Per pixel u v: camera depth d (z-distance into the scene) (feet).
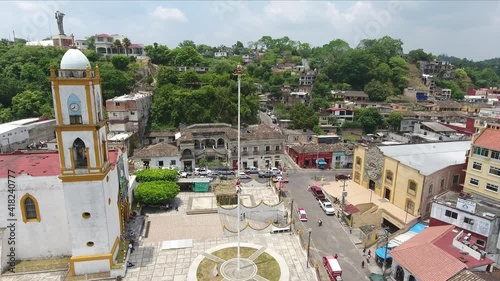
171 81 354.95
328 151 273.13
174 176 203.41
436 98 520.42
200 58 485.97
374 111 380.37
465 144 230.89
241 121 336.08
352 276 136.36
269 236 150.71
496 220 133.90
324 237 165.58
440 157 198.49
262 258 131.23
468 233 140.05
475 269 116.37
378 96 468.75
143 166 233.96
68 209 112.06
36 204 119.34
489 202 155.84
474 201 152.05
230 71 418.31
